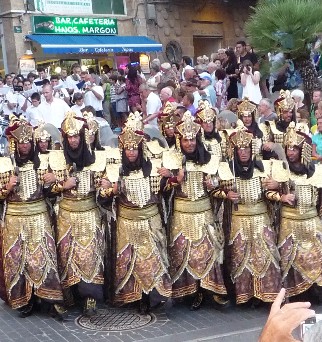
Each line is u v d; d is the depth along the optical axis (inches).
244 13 926.4
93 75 583.8
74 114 223.5
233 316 230.7
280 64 443.2
